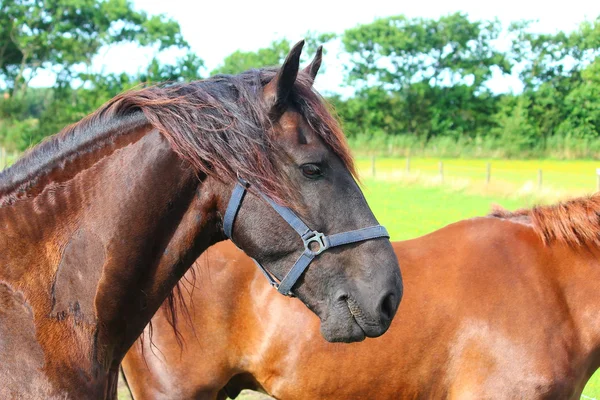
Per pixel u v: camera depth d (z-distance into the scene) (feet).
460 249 10.73
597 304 10.16
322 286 6.17
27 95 140.05
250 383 11.15
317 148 6.15
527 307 9.99
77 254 6.14
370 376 10.12
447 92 150.71
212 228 6.41
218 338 10.49
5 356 5.74
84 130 6.48
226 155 5.98
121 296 6.22
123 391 16.11
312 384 10.22
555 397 9.81
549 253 10.50
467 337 9.97
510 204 48.32
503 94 148.87
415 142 142.92
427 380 10.13
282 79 5.99
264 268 6.36
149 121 6.31
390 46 151.64
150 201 6.16
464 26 150.61
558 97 135.44
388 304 6.15
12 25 129.59
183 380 10.56
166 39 130.93
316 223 6.10
